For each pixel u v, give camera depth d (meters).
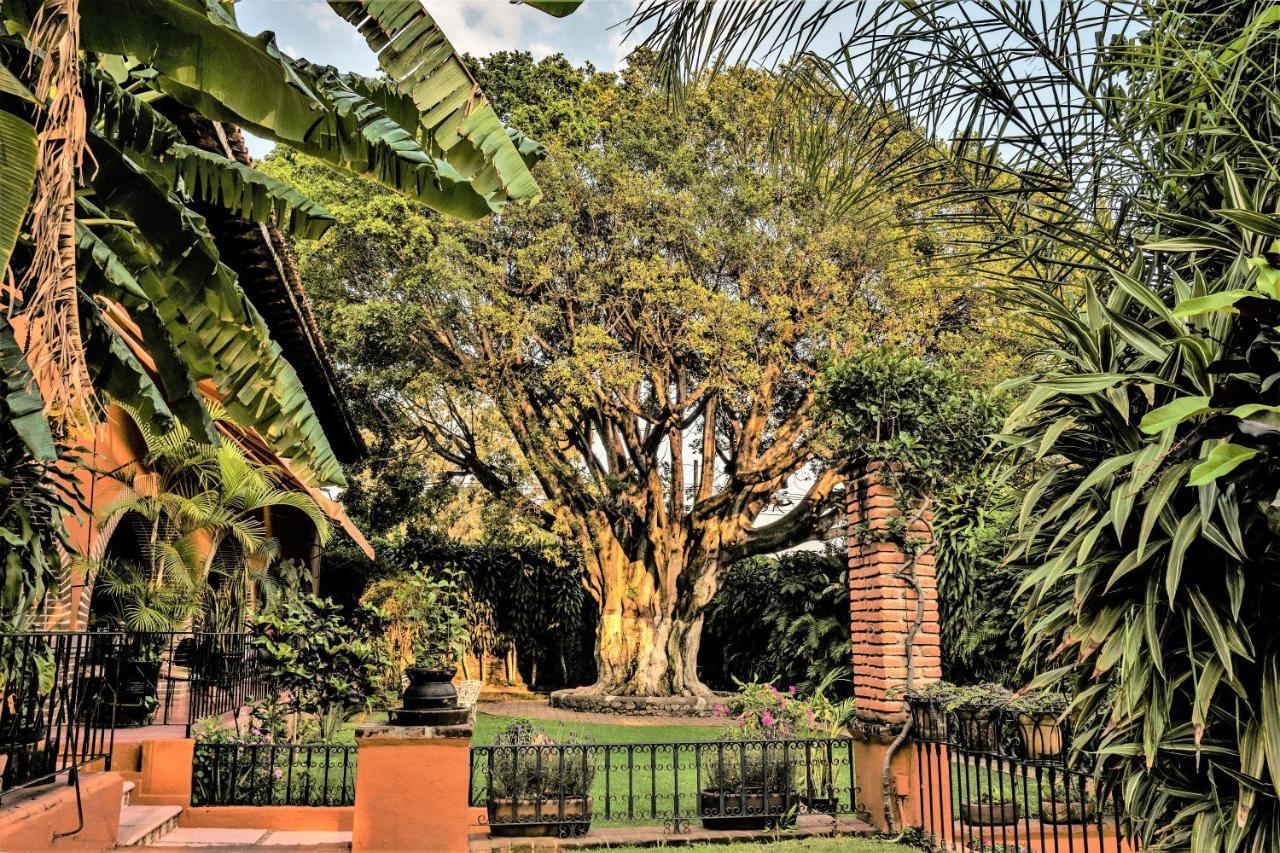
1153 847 3.00
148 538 10.37
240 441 11.02
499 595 22.45
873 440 7.82
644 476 19.56
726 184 16.98
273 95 4.18
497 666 22.72
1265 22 2.58
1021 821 7.03
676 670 19.64
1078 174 3.43
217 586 13.89
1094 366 3.09
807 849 6.75
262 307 9.73
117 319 6.82
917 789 7.20
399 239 17.31
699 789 7.52
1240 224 2.42
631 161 17.80
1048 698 5.57
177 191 5.26
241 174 4.93
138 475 9.65
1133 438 2.95
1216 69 2.83
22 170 3.13
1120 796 3.38
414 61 3.95
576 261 17.06
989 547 12.16
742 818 7.30
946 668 13.44
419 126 4.80
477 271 17.28
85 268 4.49
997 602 12.06
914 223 3.94
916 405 7.64
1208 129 2.82
